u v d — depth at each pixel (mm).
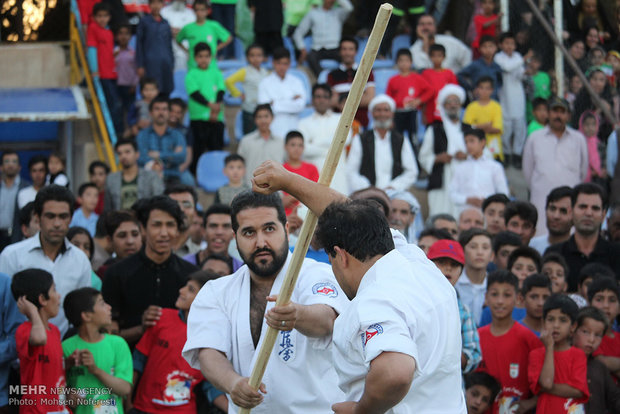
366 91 25828
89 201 20500
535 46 27266
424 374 7500
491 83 25688
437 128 23422
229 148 26984
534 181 23766
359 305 7434
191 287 13055
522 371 13906
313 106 25641
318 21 29531
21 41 31266
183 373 12992
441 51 26453
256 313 9438
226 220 15852
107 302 13789
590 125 24641
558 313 13531
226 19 29594
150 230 13719
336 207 7867
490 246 15781
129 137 25078
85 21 29281
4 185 22656
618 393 14172
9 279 13141
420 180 24938
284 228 9352
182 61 29391
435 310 7645
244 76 26422
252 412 9312
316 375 9172
